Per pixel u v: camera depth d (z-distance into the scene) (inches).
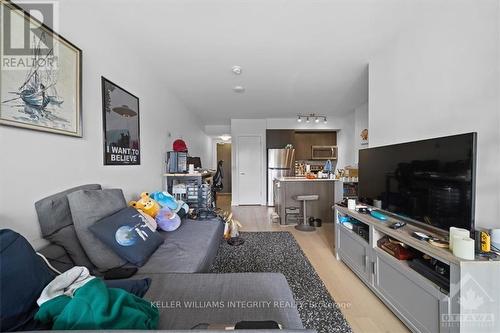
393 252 62.8
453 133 58.1
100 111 72.6
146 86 106.0
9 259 31.1
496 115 48.6
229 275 49.1
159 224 79.3
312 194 164.1
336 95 155.5
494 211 49.3
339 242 96.3
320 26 76.4
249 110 200.8
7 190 43.8
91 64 68.5
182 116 172.1
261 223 162.6
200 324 34.2
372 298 69.1
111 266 51.3
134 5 66.6
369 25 75.6
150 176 111.0
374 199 81.5
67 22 58.9
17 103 45.0
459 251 44.2
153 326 32.5
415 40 71.4
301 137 254.1
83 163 64.6
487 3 50.1
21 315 30.0
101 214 56.6
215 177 178.5
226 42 86.9
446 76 60.1
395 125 81.0
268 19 72.9
